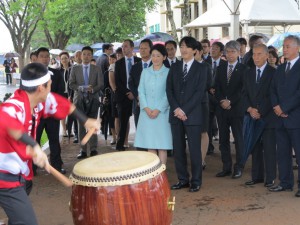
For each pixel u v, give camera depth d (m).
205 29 26.50
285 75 5.99
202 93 6.23
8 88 28.80
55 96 3.89
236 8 10.27
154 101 6.44
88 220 3.77
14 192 3.52
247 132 6.61
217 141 10.09
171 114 6.32
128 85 8.34
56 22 26.14
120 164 3.90
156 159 4.01
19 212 3.54
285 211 5.52
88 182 3.72
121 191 3.68
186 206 5.79
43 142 9.78
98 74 8.48
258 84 6.41
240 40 8.98
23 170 3.55
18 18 26.06
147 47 7.85
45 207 5.95
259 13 10.95
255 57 6.43
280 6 11.26
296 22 11.27
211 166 7.90
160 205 3.84
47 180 7.20
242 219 5.30
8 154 3.44
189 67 6.27
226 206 5.75
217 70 7.13
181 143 6.45
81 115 3.93
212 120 8.56
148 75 6.50
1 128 3.33
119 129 9.27
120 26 23.75
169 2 17.88
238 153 7.07
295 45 5.91
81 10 23.53
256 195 6.18
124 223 3.70
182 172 6.55
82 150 8.80
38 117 3.81
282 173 6.31
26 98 3.52
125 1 23.36
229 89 7.00
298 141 6.02
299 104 5.95
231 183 6.80
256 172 6.70
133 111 9.07
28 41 26.67
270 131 6.41
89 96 8.37
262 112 6.38
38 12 25.14
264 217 5.34
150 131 6.45
